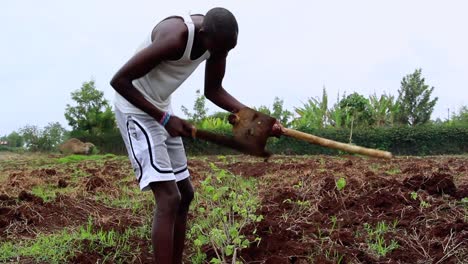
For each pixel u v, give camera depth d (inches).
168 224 140.7
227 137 141.1
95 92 996.6
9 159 766.5
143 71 134.7
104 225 213.3
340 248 177.0
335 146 135.9
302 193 256.1
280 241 184.7
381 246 183.9
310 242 184.4
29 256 183.3
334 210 232.5
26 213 235.9
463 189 259.4
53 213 246.4
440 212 228.1
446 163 503.5
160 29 136.3
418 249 183.3
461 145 827.4
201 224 205.8
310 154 812.6
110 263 175.9
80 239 193.3
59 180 358.9
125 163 589.6
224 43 135.0
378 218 215.9
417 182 261.9
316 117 909.8
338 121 904.9
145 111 137.6
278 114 995.9
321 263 165.9
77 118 991.6
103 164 590.9
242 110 144.2
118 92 136.6
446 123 916.0
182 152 153.7
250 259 175.5
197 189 309.6
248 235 190.5
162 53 133.4
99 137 956.0
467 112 1040.8
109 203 283.0
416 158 637.3
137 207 261.1
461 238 187.2
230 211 174.9
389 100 941.8
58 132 1058.7
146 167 141.4
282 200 250.8
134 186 345.7
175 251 156.7
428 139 822.5
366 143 828.0
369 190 257.3
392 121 957.2
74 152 903.7
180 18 137.8
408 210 223.9
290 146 812.6
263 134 139.9
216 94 159.9
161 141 142.7
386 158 131.8
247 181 349.7
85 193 309.7
